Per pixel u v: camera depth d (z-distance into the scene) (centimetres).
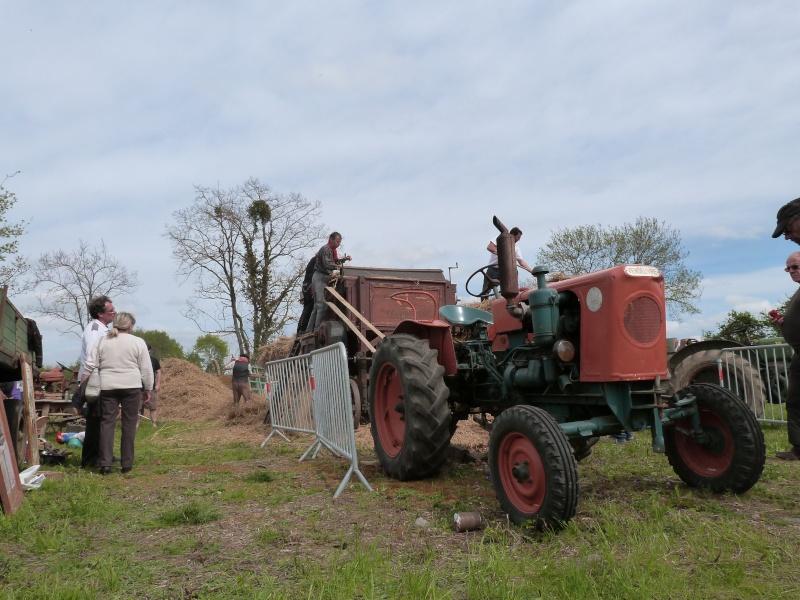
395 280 942
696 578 264
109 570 291
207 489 484
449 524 360
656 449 384
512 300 413
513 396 461
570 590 250
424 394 460
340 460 605
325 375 565
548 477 334
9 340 559
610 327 375
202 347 4762
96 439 625
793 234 474
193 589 271
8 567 306
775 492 416
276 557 309
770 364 824
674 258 2773
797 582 261
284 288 3244
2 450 414
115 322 601
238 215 3228
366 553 297
